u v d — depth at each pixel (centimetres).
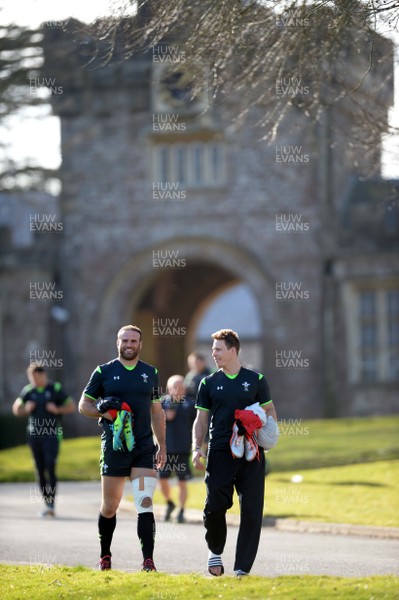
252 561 2758
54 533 4162
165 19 3428
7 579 2783
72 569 2941
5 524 4497
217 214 10162
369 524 4153
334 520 4291
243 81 4031
